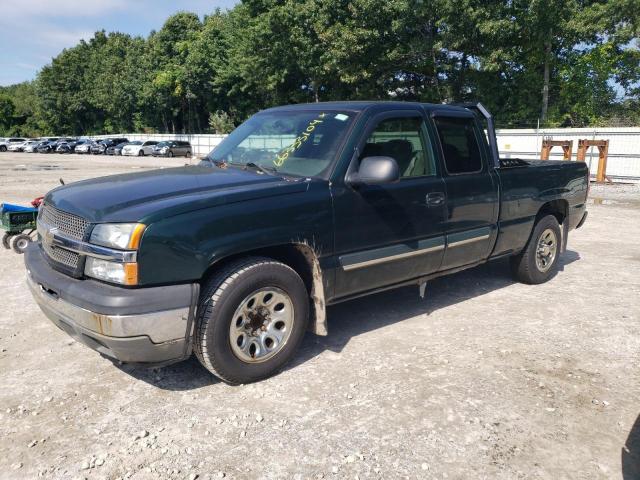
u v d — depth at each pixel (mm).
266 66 35312
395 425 3168
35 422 3219
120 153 45656
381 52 30516
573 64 30469
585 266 6867
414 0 27062
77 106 75125
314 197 3742
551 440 3037
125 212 3219
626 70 30188
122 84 62406
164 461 2842
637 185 17375
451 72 30344
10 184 17750
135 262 3080
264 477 2715
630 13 25297
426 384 3664
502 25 25141
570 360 4059
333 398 3475
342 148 3961
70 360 4066
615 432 3119
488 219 5062
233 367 3494
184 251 3201
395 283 4461
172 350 3268
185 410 3338
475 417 3256
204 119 61188
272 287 3596
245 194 3488
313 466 2797
